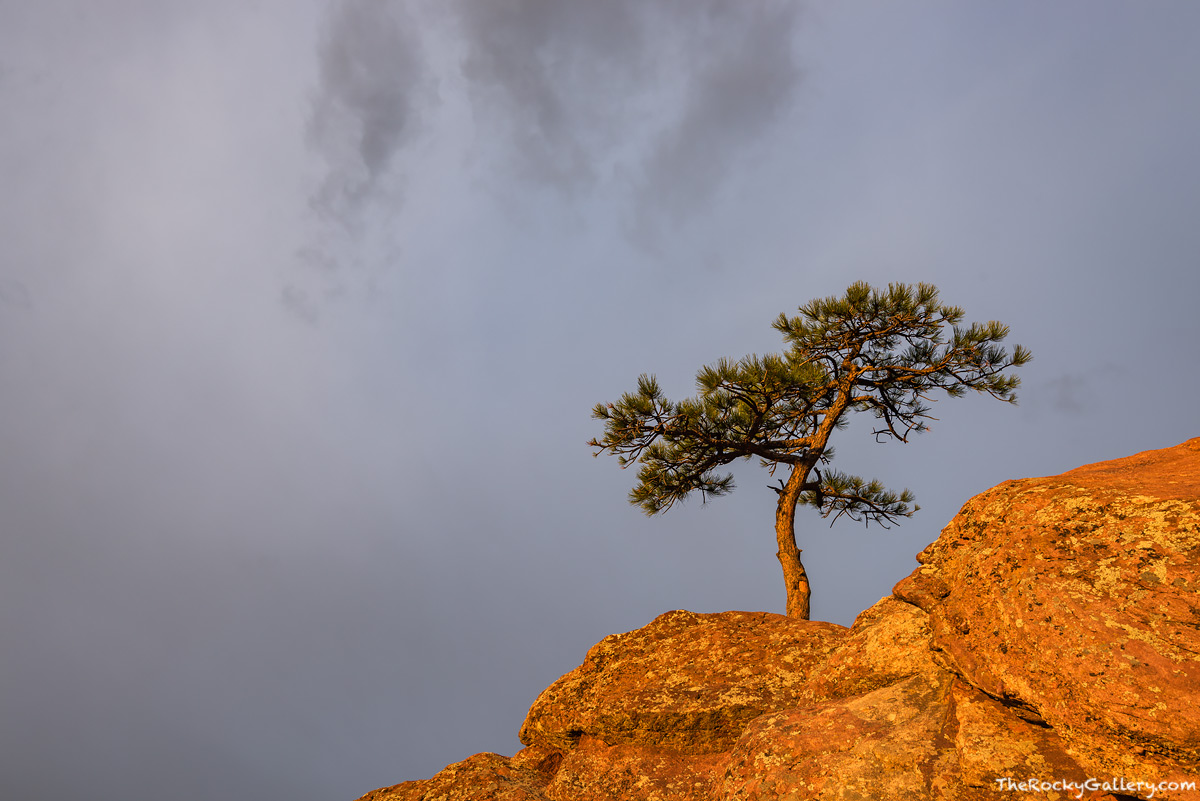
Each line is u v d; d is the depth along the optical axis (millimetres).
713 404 15109
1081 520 5086
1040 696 4359
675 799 6602
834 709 5719
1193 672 3861
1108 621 4312
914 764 4867
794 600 15555
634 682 8203
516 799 7000
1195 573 4281
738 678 7672
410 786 7809
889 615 6609
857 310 16297
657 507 17375
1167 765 3805
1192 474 5254
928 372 16188
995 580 5184
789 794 5051
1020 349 16156
